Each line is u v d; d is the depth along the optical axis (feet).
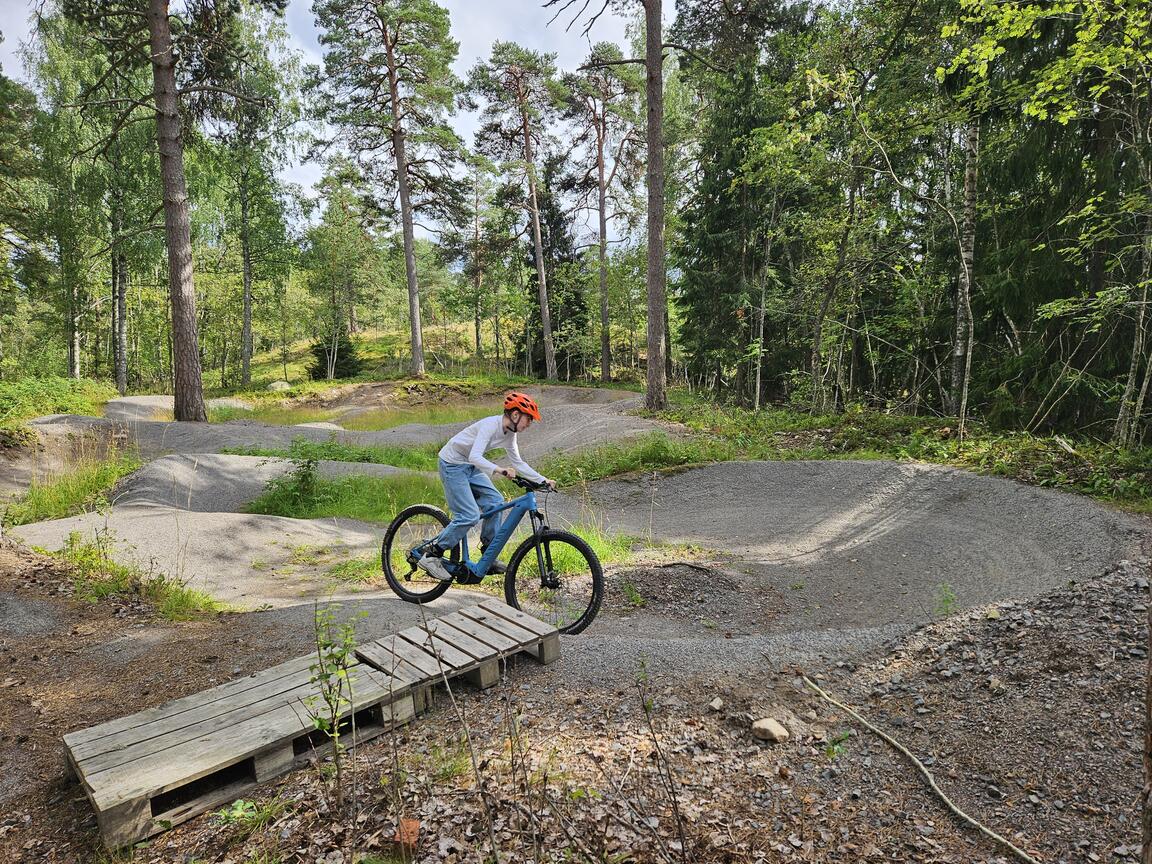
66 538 25.23
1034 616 14.10
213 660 14.38
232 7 61.05
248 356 105.60
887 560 24.26
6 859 8.88
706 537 28.68
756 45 60.29
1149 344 34.22
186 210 58.29
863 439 38.09
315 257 117.39
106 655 14.92
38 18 58.39
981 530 24.64
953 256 48.73
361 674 11.89
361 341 179.22
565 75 99.30
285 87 96.32
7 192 88.17
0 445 43.57
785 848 8.45
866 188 51.26
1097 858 8.09
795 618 19.71
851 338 65.72
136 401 70.64
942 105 42.06
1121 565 16.60
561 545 22.52
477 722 11.55
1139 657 11.76
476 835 8.48
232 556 25.67
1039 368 38.27
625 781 9.75
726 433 44.55
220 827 9.13
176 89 57.67
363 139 94.68
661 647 14.43
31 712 12.57
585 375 137.59
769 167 49.83
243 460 41.73
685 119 92.58
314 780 10.02
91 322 124.47
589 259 128.67
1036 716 10.93
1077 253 35.32
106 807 8.57
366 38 88.58
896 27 45.37
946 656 13.32
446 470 16.24
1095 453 28.58
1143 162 32.07
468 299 135.74
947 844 8.57
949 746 10.58
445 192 102.89
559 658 13.97
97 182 86.63
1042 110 28.94
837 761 10.34
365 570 23.50
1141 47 26.03
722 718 11.57
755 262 80.48
